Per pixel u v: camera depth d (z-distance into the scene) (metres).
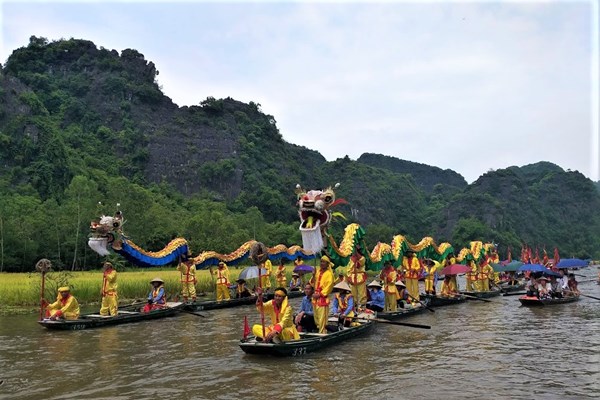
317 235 14.22
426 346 14.93
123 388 10.50
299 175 144.50
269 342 13.06
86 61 135.12
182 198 109.50
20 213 57.12
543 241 152.00
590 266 106.44
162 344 15.52
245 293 28.88
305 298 15.47
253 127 143.38
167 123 130.12
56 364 12.76
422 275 26.91
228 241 66.69
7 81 101.94
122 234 20.25
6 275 38.44
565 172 183.88
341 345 15.05
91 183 63.44
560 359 13.17
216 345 15.31
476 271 32.81
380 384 10.70
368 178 163.50
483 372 11.77
